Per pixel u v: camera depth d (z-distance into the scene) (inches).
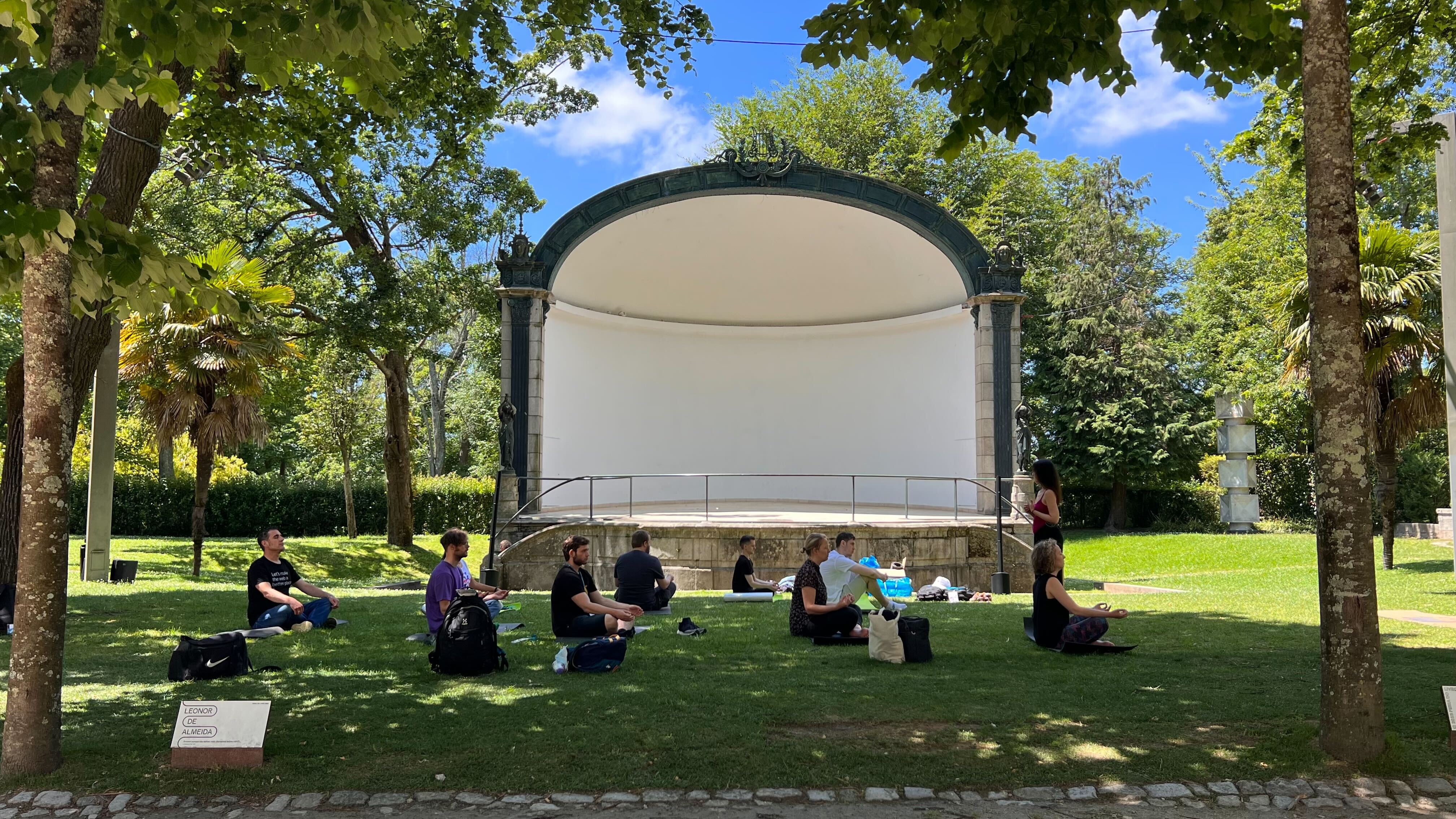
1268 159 952.3
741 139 1568.7
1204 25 272.5
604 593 695.7
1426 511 1168.2
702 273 1011.3
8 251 208.8
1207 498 1411.2
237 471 1400.1
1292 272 1158.3
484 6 518.9
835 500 1047.0
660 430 1033.5
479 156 1059.3
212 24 236.2
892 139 1541.6
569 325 946.1
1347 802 198.7
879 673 305.3
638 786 204.2
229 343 734.5
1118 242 1528.1
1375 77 439.8
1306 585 653.3
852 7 283.3
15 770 209.6
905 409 1008.9
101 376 674.8
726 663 322.7
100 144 543.8
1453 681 287.7
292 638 375.6
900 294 1000.2
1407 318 669.9
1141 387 1408.7
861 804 197.3
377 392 1391.5
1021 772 212.2
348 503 1285.7
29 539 211.3
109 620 427.8
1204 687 283.3
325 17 239.3
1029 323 1503.4
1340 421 219.6
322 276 1064.8
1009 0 261.6
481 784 205.3
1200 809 195.9
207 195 959.0
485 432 2126.0
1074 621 352.5
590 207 828.0
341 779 208.1
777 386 1075.3
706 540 687.7
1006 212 1556.3
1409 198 1161.4
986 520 733.3
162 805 195.9
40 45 201.0
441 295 1026.1
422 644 360.5
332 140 618.2
